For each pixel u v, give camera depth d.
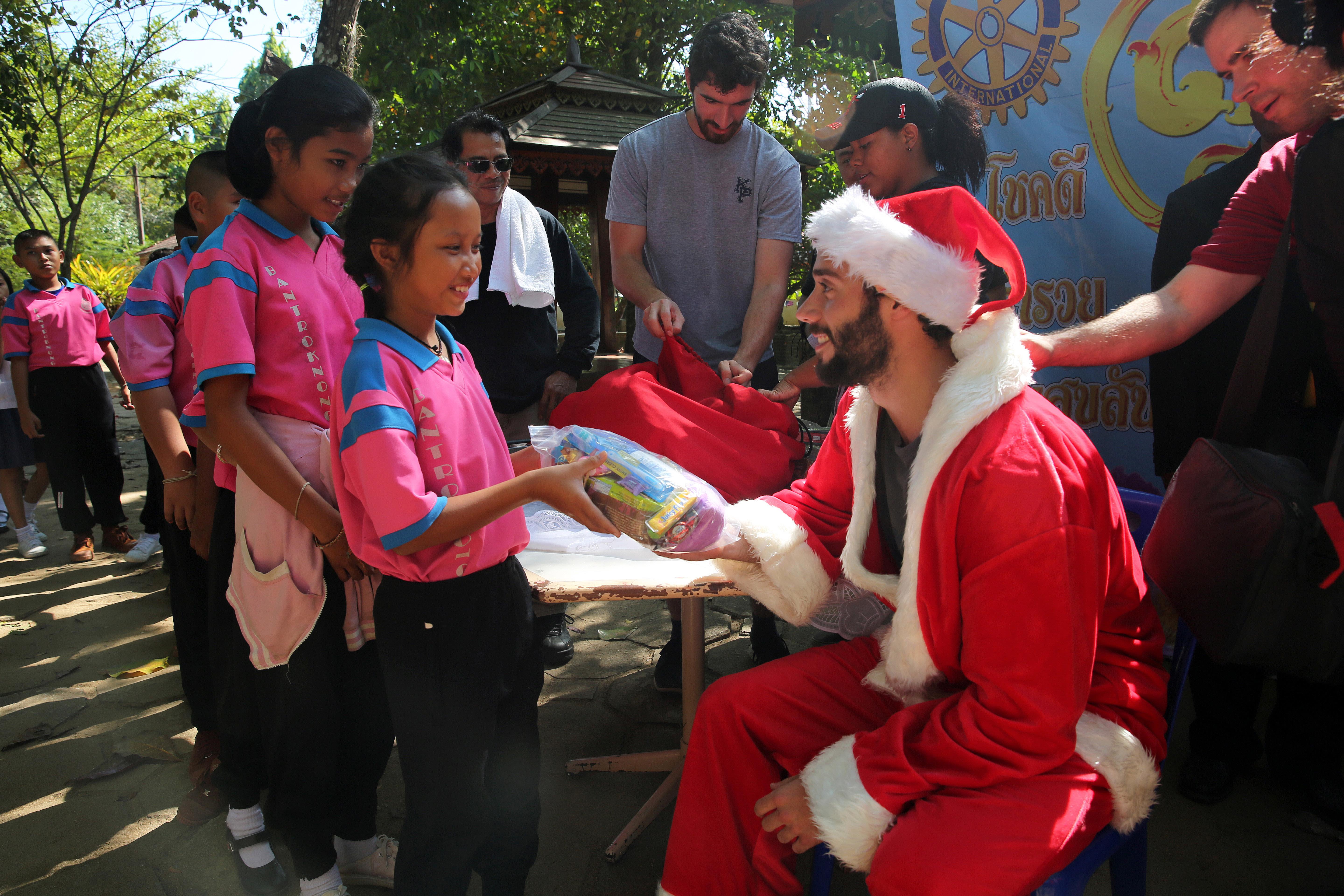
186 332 1.71
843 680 1.66
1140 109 2.90
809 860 2.16
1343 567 1.43
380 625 1.57
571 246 3.27
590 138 7.43
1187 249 2.45
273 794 1.82
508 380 3.01
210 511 2.09
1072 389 3.15
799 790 1.45
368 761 1.96
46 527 5.36
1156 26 2.83
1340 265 1.65
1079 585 1.27
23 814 2.39
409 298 1.51
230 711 1.93
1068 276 3.12
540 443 1.75
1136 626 1.51
